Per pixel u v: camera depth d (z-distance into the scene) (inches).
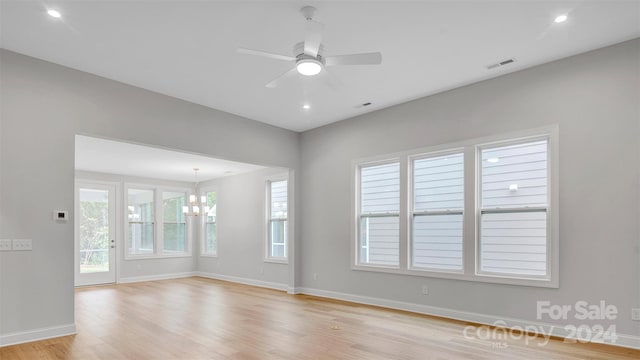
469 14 128.3
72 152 167.5
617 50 150.5
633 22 134.3
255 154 250.5
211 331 172.4
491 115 184.2
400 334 165.3
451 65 169.8
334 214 254.2
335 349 146.3
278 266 306.0
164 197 389.1
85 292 289.4
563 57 162.7
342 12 126.5
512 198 178.2
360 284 235.9
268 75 178.7
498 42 148.6
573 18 131.3
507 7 124.4
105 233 343.3
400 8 124.5
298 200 277.6
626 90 148.1
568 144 160.4
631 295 143.3
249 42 147.7
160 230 380.2
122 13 126.4
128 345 152.3
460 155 197.5
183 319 195.9
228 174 362.0
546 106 167.3
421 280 206.4
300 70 134.9
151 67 169.2
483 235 186.7
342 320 190.7
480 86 188.7
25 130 155.9
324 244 258.8
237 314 206.7
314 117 247.0
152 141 196.4
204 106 221.8
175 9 124.3
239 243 348.8
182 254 393.1
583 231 154.8
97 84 177.3
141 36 141.9
